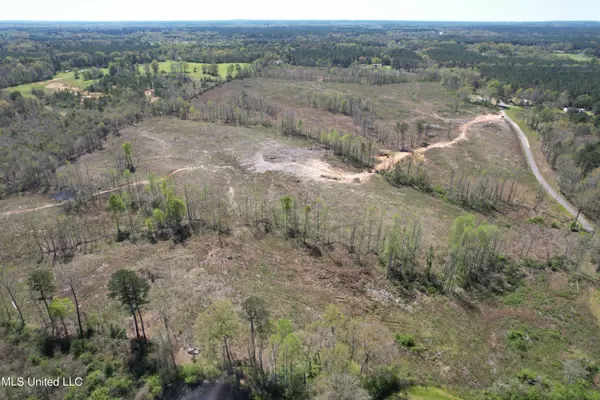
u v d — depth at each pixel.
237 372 45.09
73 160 110.69
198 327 46.72
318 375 43.88
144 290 47.28
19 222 78.62
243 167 107.00
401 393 44.91
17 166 97.00
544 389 45.12
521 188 101.25
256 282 62.75
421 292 62.84
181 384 43.44
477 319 57.59
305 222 78.06
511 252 73.50
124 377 42.94
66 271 63.84
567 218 86.88
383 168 110.25
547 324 56.50
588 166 102.19
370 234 75.56
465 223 67.00
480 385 47.06
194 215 81.69
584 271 67.88
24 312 54.69
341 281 64.50
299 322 54.12
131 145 118.06
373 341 51.44
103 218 81.12
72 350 46.31
